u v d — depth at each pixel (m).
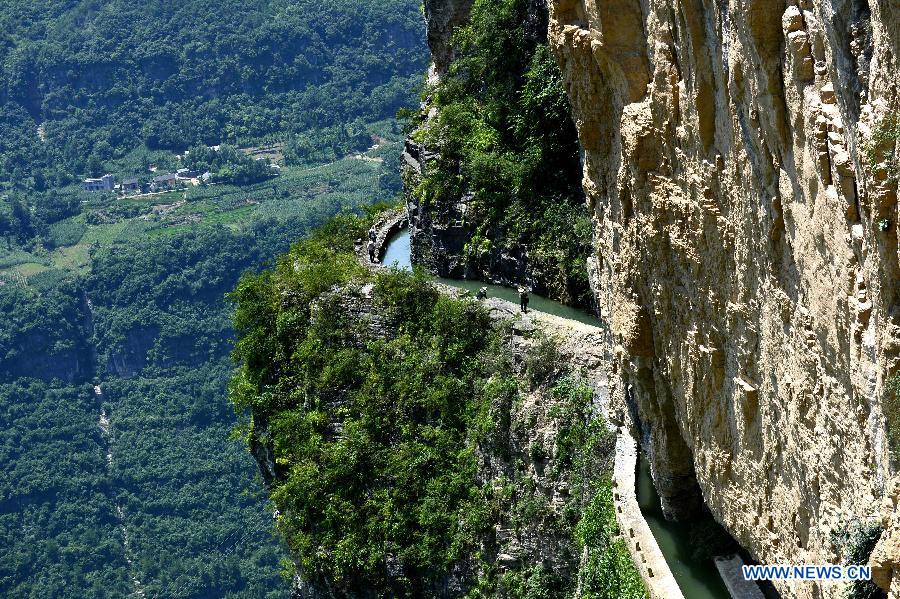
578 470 37.44
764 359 21.80
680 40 22.66
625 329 29.08
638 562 30.89
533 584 38.59
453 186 48.72
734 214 21.84
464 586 41.25
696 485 31.34
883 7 16.03
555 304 44.28
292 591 48.94
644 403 30.45
